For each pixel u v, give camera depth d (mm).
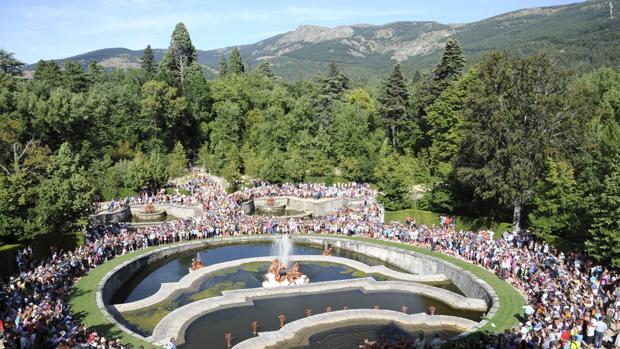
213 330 40219
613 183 43812
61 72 123188
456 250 57031
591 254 44594
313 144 108188
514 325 37750
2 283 40750
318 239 66562
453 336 39000
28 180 59781
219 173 104062
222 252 64438
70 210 55812
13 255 46812
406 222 71812
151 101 107938
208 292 49031
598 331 31422
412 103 113500
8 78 91438
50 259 49781
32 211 52031
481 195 62031
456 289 51125
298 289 48719
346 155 107938
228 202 82875
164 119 114250
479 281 47594
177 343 37625
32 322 32500
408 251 58469
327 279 53312
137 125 109812
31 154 65562
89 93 107000
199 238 66188
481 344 32281
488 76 62875
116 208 80812
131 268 54062
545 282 41781
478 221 65625
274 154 99812
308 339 38000
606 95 78938
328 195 93438
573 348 30234
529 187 59812
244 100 127875
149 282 53375
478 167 63875
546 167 59594
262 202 91062
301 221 71250
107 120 103812
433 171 95312
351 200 92500
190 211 83812
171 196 87875
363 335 38875
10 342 30109
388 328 40219
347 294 48625
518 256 49156
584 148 58594
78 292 44188
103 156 99688
